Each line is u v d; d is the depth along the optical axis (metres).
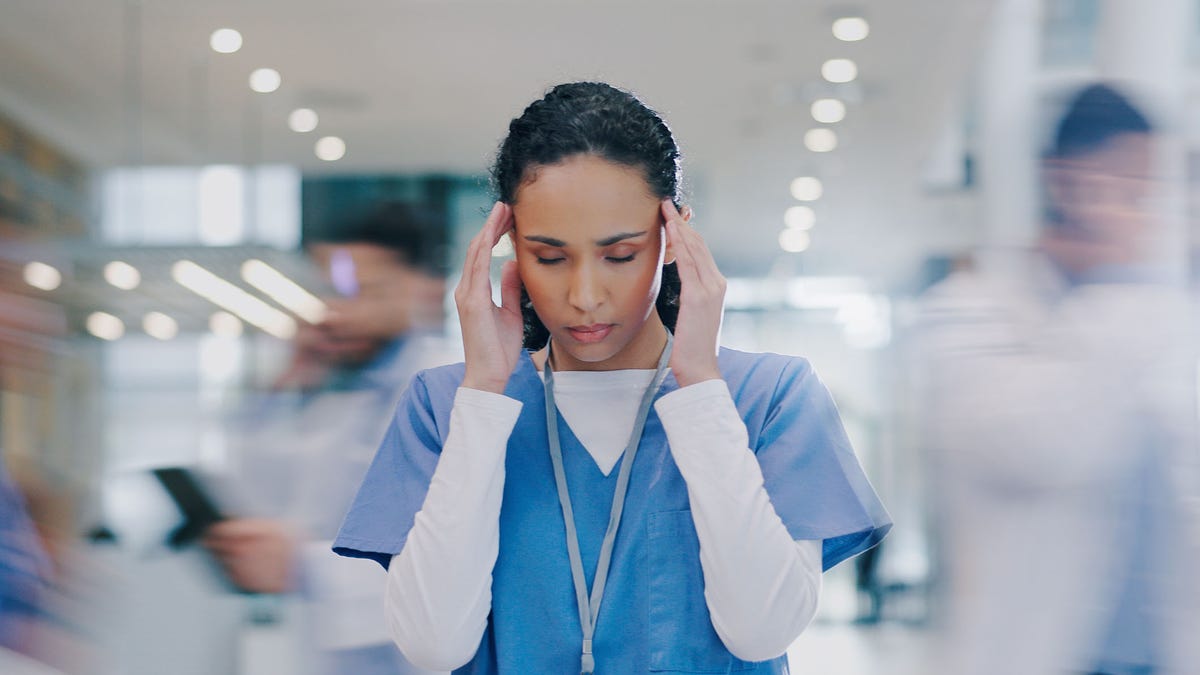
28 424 5.59
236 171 8.32
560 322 1.28
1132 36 5.03
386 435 1.45
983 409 1.93
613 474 1.35
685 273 1.30
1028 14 5.60
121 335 6.66
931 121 7.14
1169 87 2.21
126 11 6.89
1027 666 1.89
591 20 6.91
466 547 1.27
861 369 6.95
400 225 2.57
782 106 7.64
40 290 6.27
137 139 8.03
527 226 1.26
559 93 1.29
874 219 7.54
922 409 2.07
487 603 1.31
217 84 7.83
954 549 2.00
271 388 2.59
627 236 1.25
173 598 2.61
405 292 2.55
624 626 1.30
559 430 1.37
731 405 1.29
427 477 1.39
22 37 7.26
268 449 2.56
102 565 2.66
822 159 7.80
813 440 1.37
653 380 1.38
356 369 2.54
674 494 1.33
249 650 2.53
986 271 2.00
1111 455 1.88
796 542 1.31
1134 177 2.04
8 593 2.68
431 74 7.68
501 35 7.20
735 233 8.36
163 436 6.59
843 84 7.31
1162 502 1.86
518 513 1.34
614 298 1.26
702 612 1.30
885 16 6.40
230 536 2.52
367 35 7.15
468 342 1.33
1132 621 1.85
